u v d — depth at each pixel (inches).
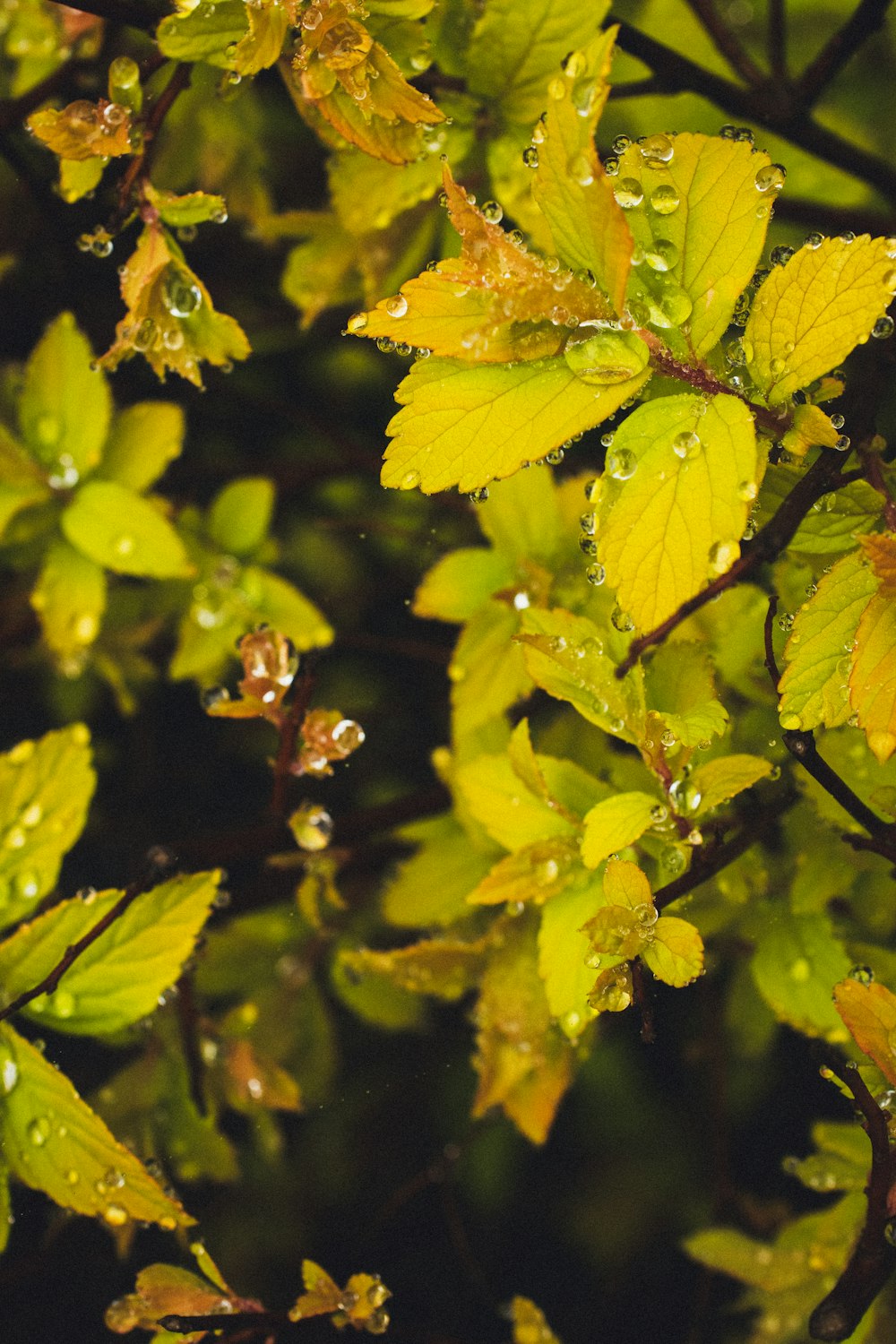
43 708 35.6
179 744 36.7
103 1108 25.1
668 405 20.9
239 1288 33.6
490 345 20.9
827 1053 21.5
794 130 24.3
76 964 22.7
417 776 34.9
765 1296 24.7
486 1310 33.5
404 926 24.6
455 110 23.0
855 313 20.9
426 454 21.0
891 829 21.6
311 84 21.7
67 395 26.2
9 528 25.9
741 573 20.9
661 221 21.0
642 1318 35.8
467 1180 36.6
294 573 36.0
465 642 24.3
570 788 22.9
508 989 23.5
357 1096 34.9
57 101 26.0
